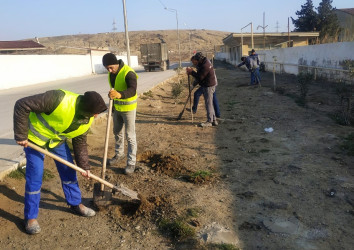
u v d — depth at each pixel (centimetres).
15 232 351
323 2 4506
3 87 1989
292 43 3453
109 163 544
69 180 373
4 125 834
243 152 598
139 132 755
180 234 345
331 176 477
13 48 3650
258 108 1006
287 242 334
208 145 646
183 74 2748
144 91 1412
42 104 308
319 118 823
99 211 402
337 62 1460
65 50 6172
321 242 333
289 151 591
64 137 345
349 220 370
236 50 3909
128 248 331
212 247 325
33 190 342
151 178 492
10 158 516
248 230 355
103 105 326
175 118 901
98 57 3591
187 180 482
